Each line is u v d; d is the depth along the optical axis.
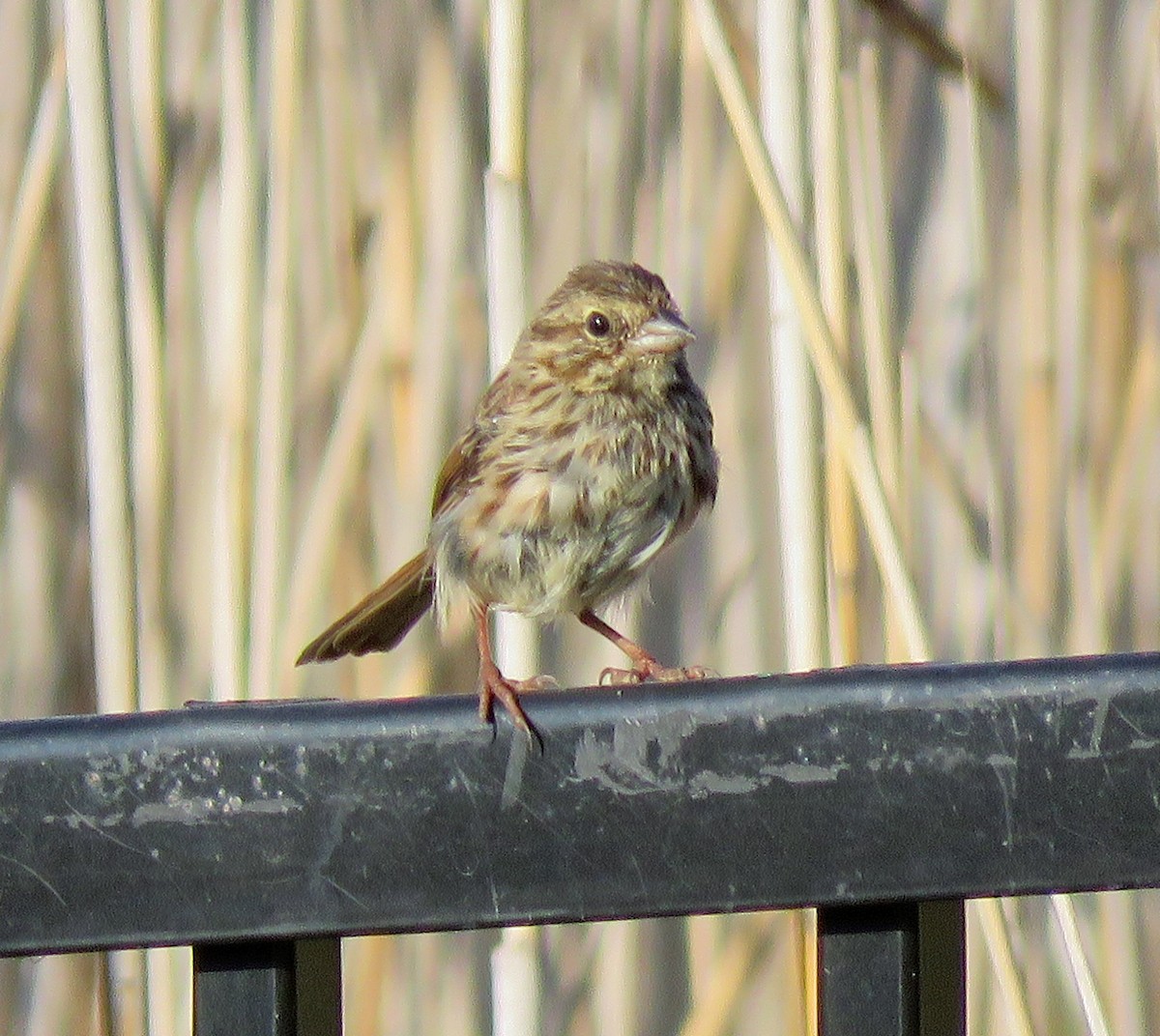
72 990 9.72
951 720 3.74
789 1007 8.69
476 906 3.71
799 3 7.25
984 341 8.38
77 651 9.86
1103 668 3.77
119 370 6.94
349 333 9.37
